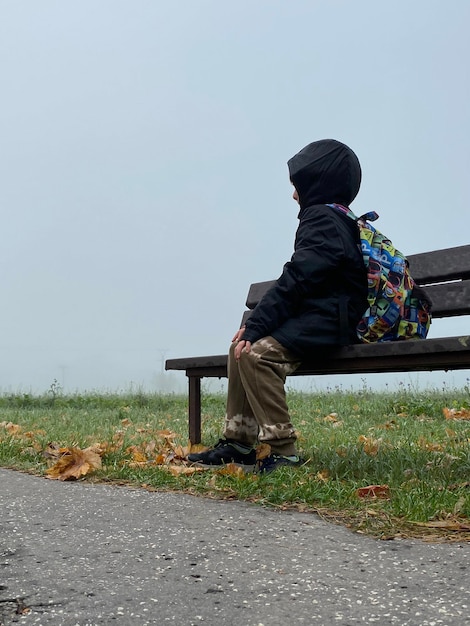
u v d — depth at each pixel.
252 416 3.72
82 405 9.64
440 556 2.19
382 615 1.72
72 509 2.81
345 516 2.69
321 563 2.12
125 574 2.02
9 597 1.85
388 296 3.34
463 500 2.76
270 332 3.38
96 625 1.68
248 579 1.98
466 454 3.90
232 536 2.42
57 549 2.26
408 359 3.05
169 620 1.70
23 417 7.41
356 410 7.67
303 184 3.67
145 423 6.88
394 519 2.60
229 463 3.58
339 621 1.69
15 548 2.28
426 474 3.42
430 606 1.77
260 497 3.00
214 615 1.73
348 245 3.37
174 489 3.23
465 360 2.85
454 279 3.97
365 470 3.55
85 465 3.57
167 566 2.09
